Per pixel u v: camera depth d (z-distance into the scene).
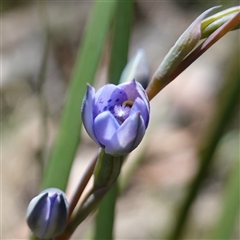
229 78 0.44
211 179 0.72
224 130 0.44
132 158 0.51
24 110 0.83
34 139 0.79
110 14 0.40
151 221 0.69
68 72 0.92
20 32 1.00
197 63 0.90
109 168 0.35
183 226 0.47
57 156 0.39
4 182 0.76
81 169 0.74
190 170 0.75
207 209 0.69
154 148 0.79
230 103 0.44
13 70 0.92
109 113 0.33
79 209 0.36
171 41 0.96
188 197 0.46
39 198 0.35
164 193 0.73
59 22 0.98
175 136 0.80
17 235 0.71
